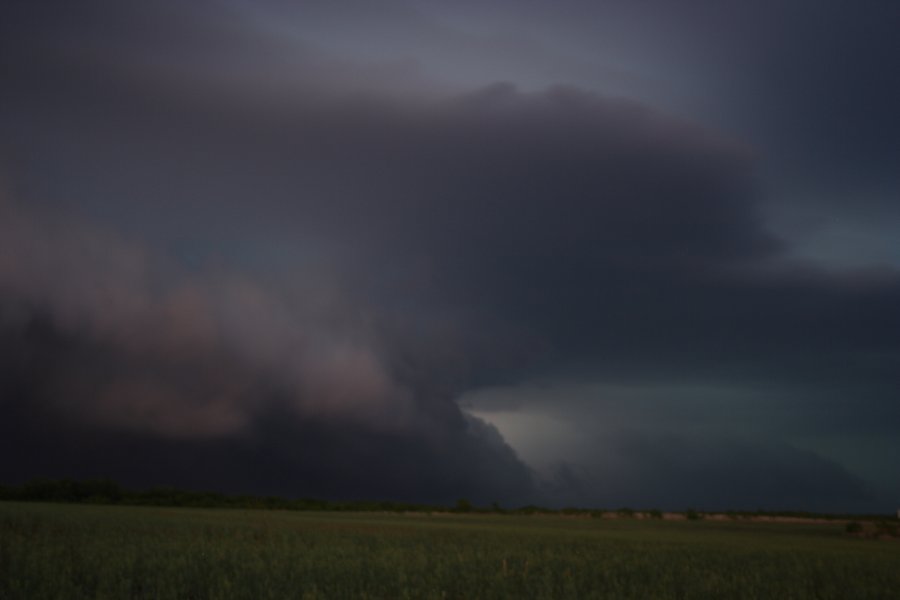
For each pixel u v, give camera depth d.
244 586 16.22
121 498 100.81
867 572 24.12
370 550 26.88
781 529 68.19
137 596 15.57
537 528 54.78
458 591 17.44
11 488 96.88
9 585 15.16
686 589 18.91
